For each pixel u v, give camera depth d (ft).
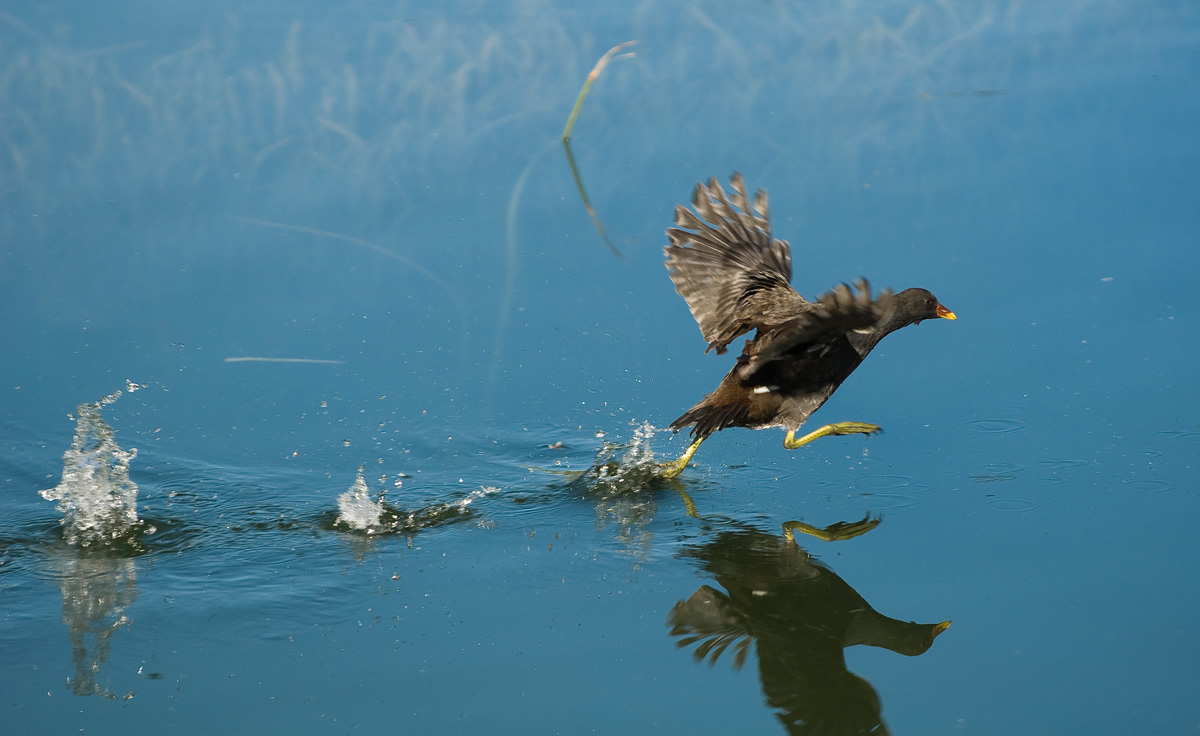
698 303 36.68
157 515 35.88
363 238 47.80
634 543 34.27
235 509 36.40
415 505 36.70
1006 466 37.65
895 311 36.63
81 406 38.68
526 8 58.65
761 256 36.76
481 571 32.68
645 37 57.00
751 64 55.88
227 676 27.81
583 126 52.42
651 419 41.45
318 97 53.31
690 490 37.73
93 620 30.14
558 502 36.96
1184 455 37.37
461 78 54.44
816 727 25.99
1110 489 35.91
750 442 40.96
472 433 40.70
